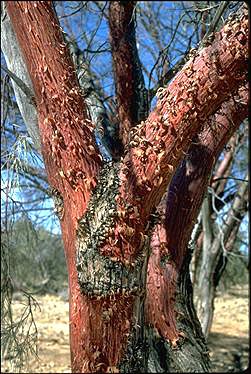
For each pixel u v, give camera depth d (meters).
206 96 2.76
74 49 5.06
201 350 4.12
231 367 12.13
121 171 2.75
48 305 21.75
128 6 5.01
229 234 8.38
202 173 3.90
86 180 2.79
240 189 8.27
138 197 2.71
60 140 2.83
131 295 2.71
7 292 5.45
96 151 2.88
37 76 2.86
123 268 2.69
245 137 8.43
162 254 3.94
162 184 2.76
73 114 2.87
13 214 5.07
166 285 3.96
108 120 4.77
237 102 3.50
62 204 2.86
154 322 4.00
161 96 2.80
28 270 14.98
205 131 3.81
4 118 5.18
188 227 3.96
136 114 4.72
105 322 2.69
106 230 2.67
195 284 8.84
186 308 4.11
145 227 2.76
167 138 2.74
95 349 2.71
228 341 15.98
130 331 2.75
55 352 12.95
